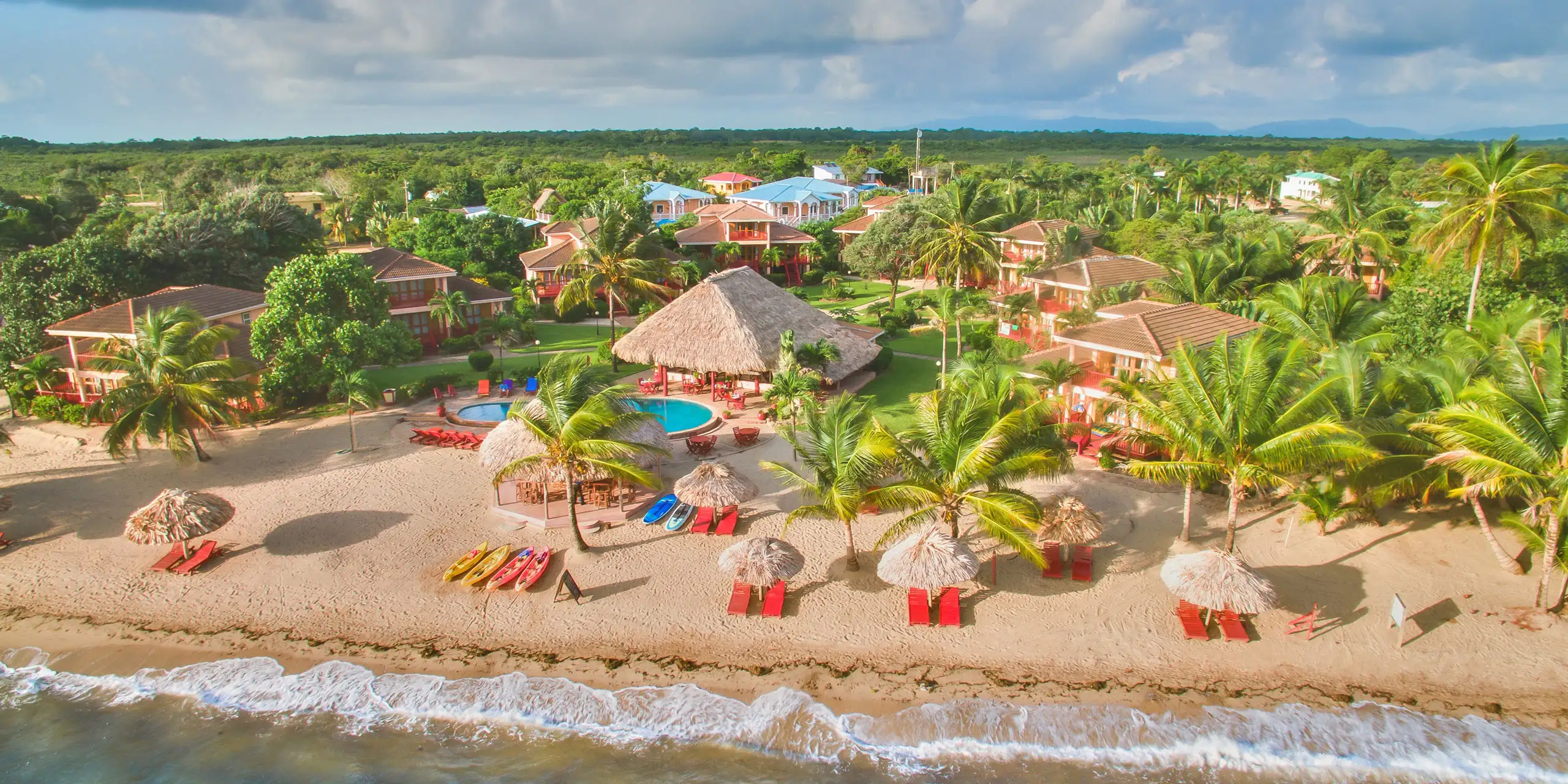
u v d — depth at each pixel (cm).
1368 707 2091
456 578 2681
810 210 11100
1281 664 2234
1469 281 4072
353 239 10706
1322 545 2730
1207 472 2570
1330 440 2381
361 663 2339
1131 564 2670
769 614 2466
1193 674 2212
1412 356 3738
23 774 1992
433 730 2114
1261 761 1953
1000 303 6525
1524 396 2295
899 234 6944
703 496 2900
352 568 2758
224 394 3575
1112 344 3609
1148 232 7194
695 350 4316
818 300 7431
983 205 6456
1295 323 3894
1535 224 3988
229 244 6519
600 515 3047
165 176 14162
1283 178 15088
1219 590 2259
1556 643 2248
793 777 1952
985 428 2544
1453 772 1908
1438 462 2439
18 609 2583
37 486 3412
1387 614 2389
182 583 2697
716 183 13688
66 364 4488
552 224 8650
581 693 2216
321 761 2023
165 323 3550
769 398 4053
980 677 2227
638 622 2470
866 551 2808
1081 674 2227
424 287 5750
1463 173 3778
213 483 3419
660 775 1967
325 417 4203
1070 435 3472
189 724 2142
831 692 2195
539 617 2502
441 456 3659
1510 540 2688
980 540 2858
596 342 5856
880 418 3984
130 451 3759
